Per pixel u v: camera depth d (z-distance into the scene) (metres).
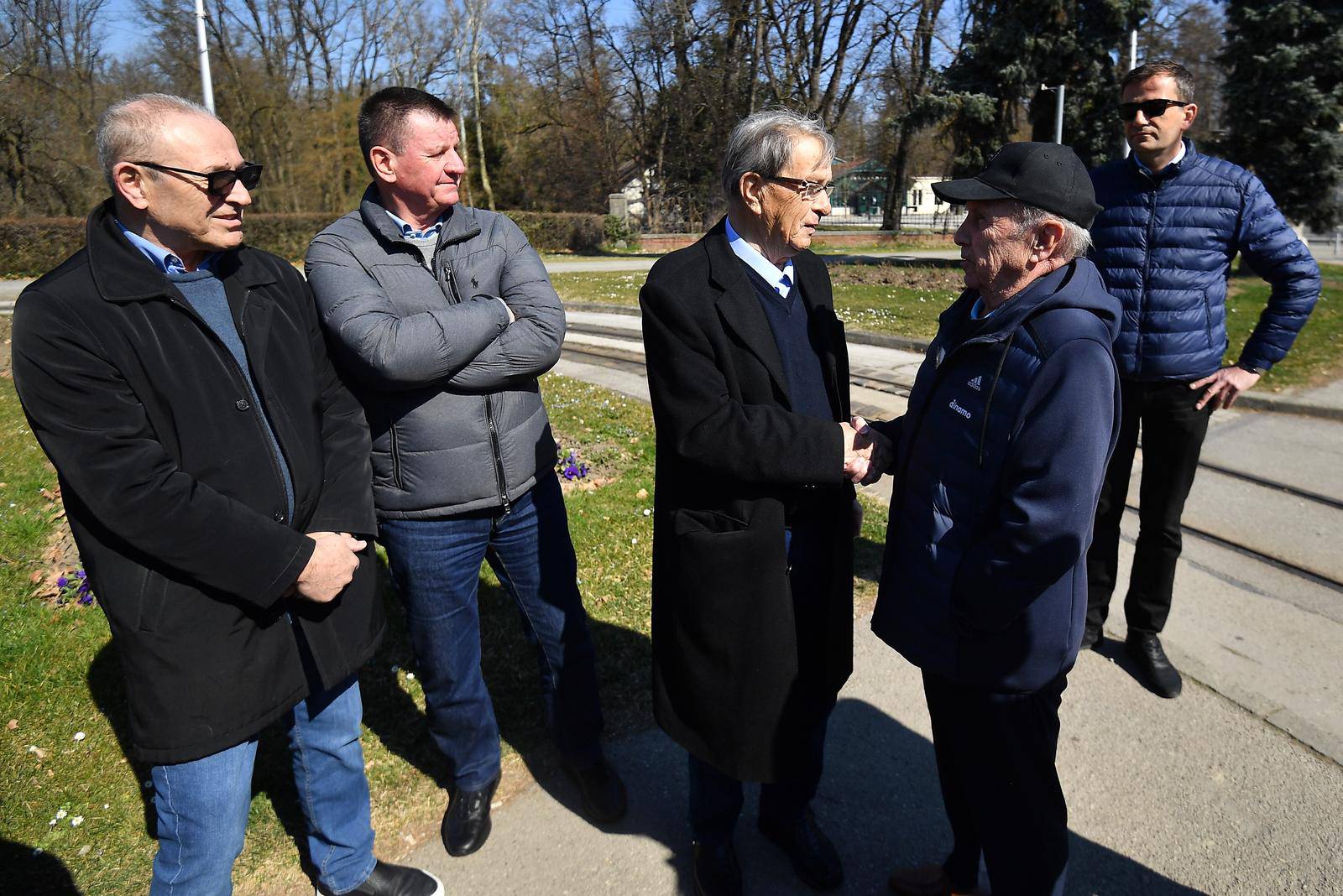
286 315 2.04
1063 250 1.79
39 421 1.67
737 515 2.03
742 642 2.05
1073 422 1.67
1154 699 3.21
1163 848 2.49
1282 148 16.03
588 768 2.62
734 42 31.92
